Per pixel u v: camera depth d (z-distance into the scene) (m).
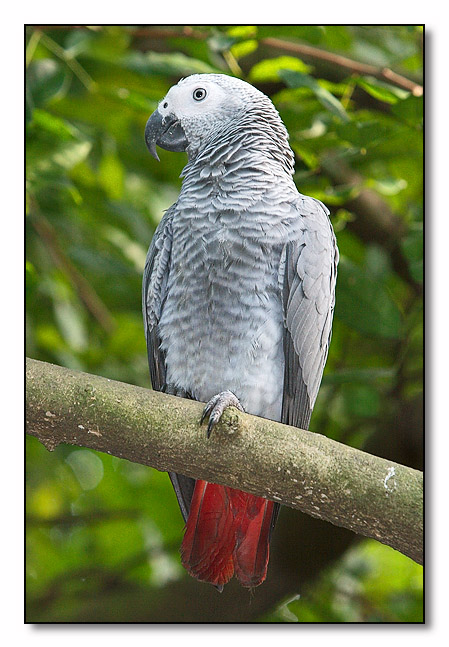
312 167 5.91
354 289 5.94
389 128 5.31
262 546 4.20
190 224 4.49
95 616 5.52
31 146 5.56
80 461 7.92
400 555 7.75
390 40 6.86
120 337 6.70
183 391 4.59
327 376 6.01
